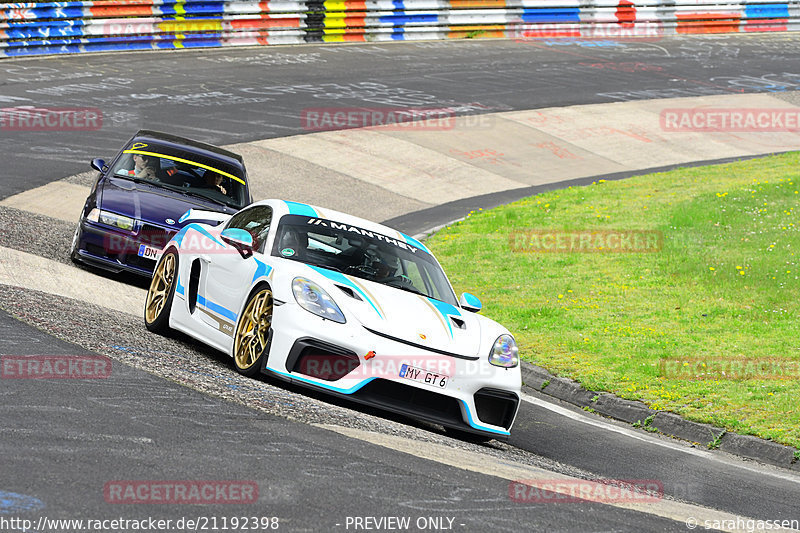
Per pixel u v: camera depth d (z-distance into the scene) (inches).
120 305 1405.0
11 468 608.7
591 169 3435.0
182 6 4490.7
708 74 4992.6
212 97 3710.6
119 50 4323.3
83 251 1567.4
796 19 6235.2
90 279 1533.0
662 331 1669.5
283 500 614.9
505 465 865.5
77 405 765.3
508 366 1032.2
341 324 967.0
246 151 3085.6
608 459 1066.7
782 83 4889.3
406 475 719.1
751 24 6141.7
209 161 1777.8
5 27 3902.6
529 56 5132.9
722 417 1245.7
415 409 973.8
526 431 1161.4
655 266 2112.5
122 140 2947.8
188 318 1194.6
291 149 3193.9
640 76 4862.2
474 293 1971.0
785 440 1156.5
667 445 1186.6
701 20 6028.5
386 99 4013.3
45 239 1790.1
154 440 702.5
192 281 1206.9
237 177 1760.6
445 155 3395.7
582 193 2942.9
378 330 969.5
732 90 4699.8
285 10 4827.8
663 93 4554.6
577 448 1106.1
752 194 2733.8
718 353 1534.2
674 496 908.0
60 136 2906.0
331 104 3836.1
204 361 1083.9
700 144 3823.8
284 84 4069.9
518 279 2068.2
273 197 2711.6
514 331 1699.1
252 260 1096.2
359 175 3075.8
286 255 1088.2
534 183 3221.0
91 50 4224.9
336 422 859.4
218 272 1149.1
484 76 4603.8
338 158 3196.4
